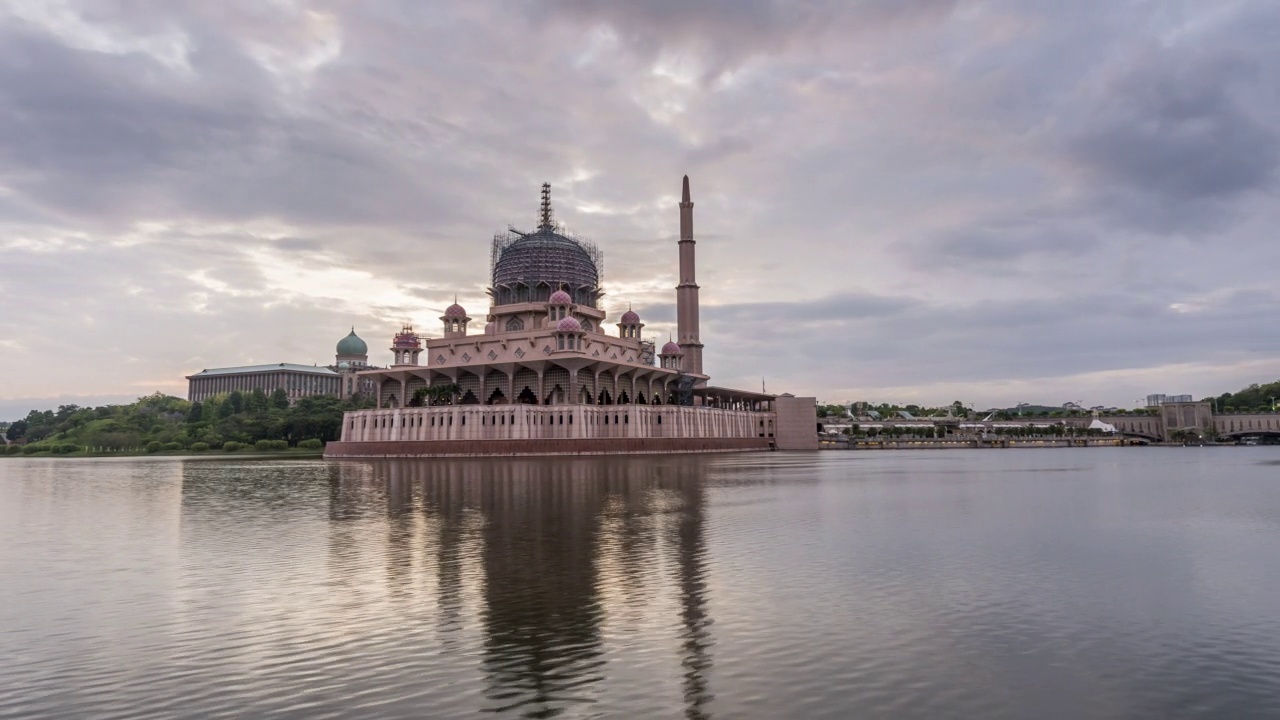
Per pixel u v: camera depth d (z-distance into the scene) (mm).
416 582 24984
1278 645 17953
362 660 17312
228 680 16141
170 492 63969
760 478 74438
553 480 71562
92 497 60344
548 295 173750
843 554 29500
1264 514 42750
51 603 22906
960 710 14250
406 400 170000
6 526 40969
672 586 24078
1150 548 30891
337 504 50406
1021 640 18344
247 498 56750
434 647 18172
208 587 24891
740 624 19797
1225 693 15086
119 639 19156
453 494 56562
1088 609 21125
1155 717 13953
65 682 16125
